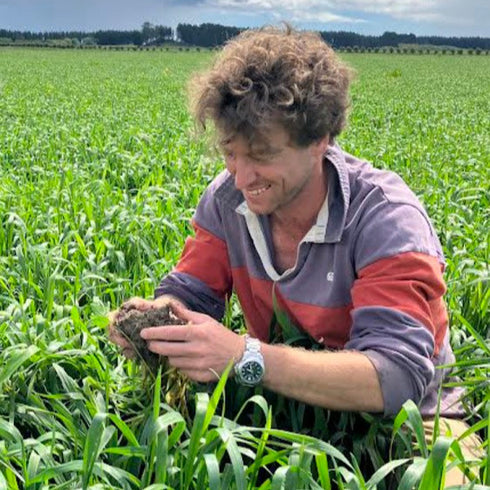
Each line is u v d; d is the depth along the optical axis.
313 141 1.01
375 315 1.06
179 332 1.04
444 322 1.13
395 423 0.97
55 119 5.68
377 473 0.89
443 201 2.58
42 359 1.16
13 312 1.42
